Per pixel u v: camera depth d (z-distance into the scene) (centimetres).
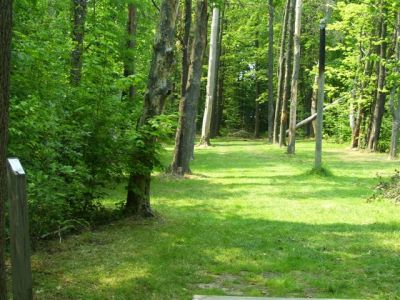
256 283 579
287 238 791
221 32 3778
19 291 365
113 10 1416
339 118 3388
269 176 1625
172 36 865
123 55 1453
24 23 852
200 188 1333
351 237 804
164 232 802
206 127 2988
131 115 862
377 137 2617
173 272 603
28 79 734
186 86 1560
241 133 4459
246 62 4222
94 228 807
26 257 366
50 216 679
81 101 814
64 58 892
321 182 1491
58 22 1023
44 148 664
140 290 539
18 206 358
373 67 2681
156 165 870
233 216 965
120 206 941
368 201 1155
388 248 736
